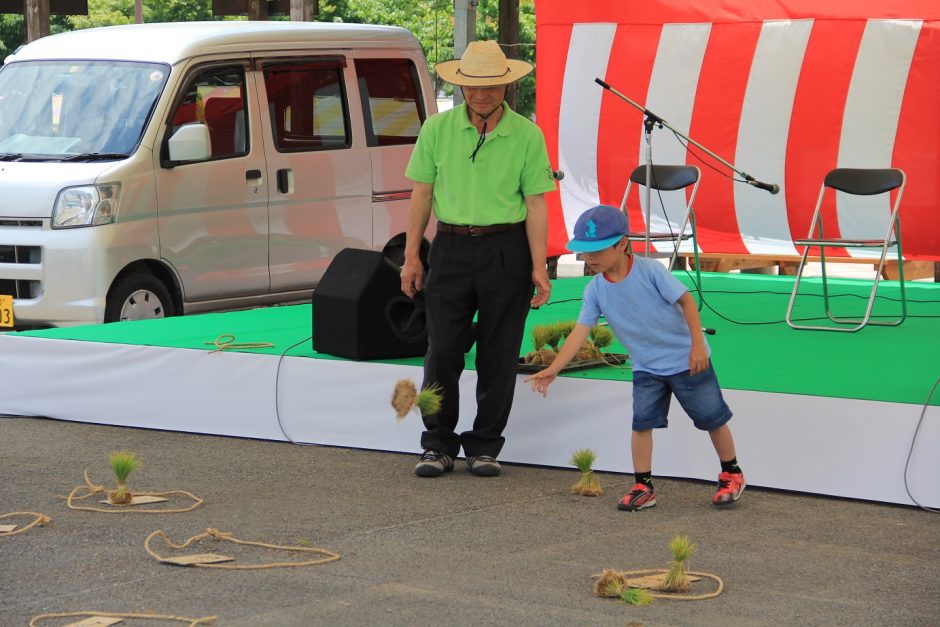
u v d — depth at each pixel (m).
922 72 12.60
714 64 13.35
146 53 11.80
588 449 7.63
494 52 7.11
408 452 8.12
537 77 14.01
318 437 8.41
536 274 7.33
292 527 6.42
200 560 5.79
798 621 5.09
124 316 11.05
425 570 5.71
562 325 8.12
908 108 12.70
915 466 6.87
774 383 7.53
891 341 9.44
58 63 12.04
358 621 5.04
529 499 7.02
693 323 6.55
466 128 7.25
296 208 12.34
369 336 8.24
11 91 12.04
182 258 11.45
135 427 8.99
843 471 7.04
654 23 13.51
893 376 7.82
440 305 7.43
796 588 5.51
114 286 10.98
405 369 8.08
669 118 13.58
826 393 7.17
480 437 7.57
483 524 6.50
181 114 11.57
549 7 13.84
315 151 12.50
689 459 7.39
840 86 12.94
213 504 6.89
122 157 11.16
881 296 12.16
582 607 5.22
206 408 8.74
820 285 12.98
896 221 10.35
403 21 35.88
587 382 7.64
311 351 8.59
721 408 6.74
